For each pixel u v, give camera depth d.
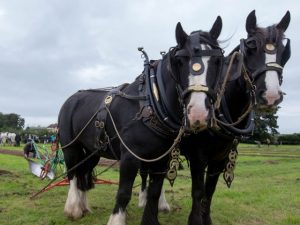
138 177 12.52
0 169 14.14
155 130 5.14
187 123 4.48
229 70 5.09
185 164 16.48
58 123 7.70
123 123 5.52
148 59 5.63
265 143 46.62
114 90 6.11
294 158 23.81
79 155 7.20
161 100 5.14
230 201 8.59
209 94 4.42
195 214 5.44
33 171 12.77
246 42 5.24
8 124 104.12
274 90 4.85
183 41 4.72
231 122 5.50
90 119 6.43
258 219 7.04
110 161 18.34
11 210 7.24
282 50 5.16
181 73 4.66
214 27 4.86
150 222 5.58
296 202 8.59
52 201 8.11
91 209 7.39
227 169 5.68
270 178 13.42
